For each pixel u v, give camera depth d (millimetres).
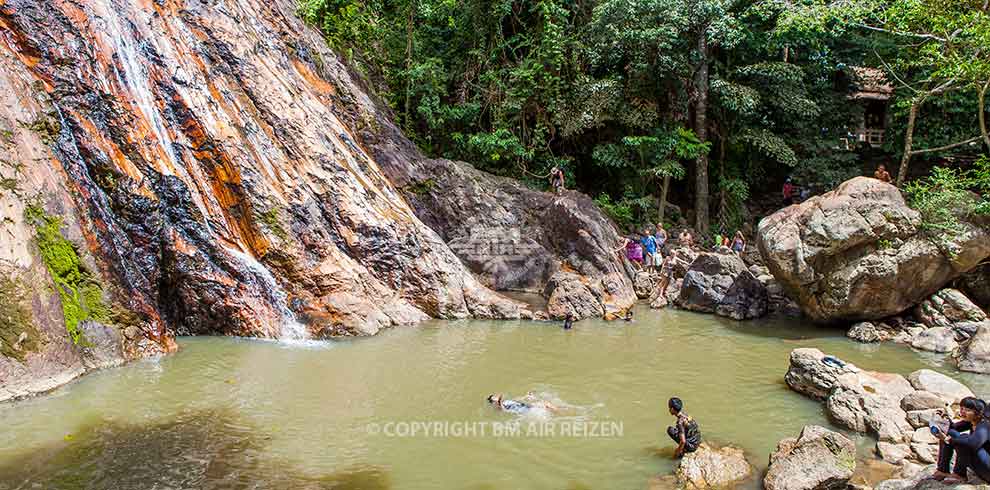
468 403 9484
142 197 11969
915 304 14438
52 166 10688
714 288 17062
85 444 7430
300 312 13344
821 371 10039
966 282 14641
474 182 20188
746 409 9578
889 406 8719
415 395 9734
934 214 13641
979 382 10648
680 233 23188
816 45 24047
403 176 19531
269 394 9477
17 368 8828
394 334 13578
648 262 20234
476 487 6875
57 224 10258
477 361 11750
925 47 17641
